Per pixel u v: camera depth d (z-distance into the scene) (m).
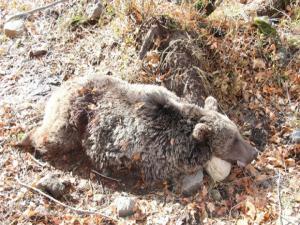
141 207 2.28
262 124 2.71
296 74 2.91
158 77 2.79
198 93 2.73
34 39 3.17
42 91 2.85
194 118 2.37
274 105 2.80
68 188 2.38
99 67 2.90
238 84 2.82
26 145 2.55
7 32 3.22
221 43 2.92
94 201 2.33
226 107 2.80
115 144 2.37
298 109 2.77
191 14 2.96
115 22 3.05
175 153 2.34
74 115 2.43
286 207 2.27
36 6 3.41
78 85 2.52
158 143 2.34
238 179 2.41
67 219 2.22
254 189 2.37
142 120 2.36
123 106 2.40
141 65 2.83
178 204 2.28
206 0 3.05
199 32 2.92
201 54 2.83
